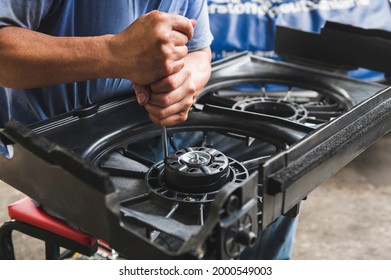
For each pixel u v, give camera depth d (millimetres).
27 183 1043
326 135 1109
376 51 1662
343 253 2484
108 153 1265
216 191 1089
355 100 1505
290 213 1136
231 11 2553
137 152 1414
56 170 922
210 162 1129
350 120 1193
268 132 1329
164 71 1120
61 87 1389
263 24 2562
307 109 1545
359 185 2975
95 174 835
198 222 1021
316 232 2633
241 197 857
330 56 1767
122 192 1141
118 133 1302
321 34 1756
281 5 2578
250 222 899
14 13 1163
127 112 1408
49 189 975
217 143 1397
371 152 3270
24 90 1390
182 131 1386
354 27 1685
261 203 963
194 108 1443
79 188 884
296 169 972
